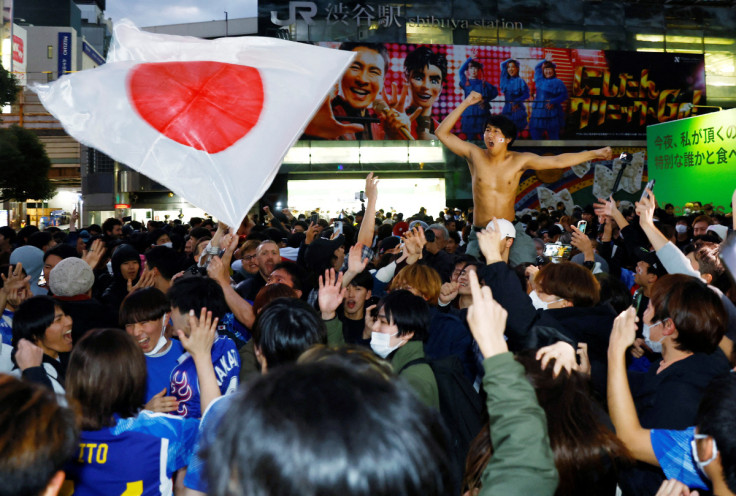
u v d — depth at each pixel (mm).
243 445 958
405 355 3020
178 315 3377
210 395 2713
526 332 2705
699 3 34281
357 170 31125
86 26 51156
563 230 11188
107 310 4531
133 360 2504
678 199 20547
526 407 1600
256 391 1028
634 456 2295
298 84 4020
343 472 925
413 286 4023
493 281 2768
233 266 7289
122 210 32719
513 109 30734
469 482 2025
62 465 1400
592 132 31453
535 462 1535
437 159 31516
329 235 8484
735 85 34656
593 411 2051
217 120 3834
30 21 42750
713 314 2631
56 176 36938
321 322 2701
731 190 18406
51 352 3514
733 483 1712
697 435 1816
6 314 4496
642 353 3861
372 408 998
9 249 8352
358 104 29547
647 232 3980
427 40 31953
